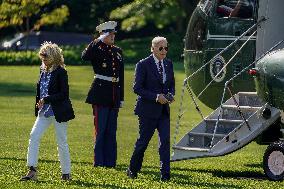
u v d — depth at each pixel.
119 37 128.88
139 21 106.75
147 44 114.19
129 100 60.62
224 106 29.14
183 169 29.95
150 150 36.56
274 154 26.73
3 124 45.19
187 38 34.25
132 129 44.84
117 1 61.47
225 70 31.97
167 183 24.25
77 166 28.81
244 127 28.42
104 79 29.08
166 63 24.95
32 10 44.12
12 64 100.69
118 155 34.59
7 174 25.42
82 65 98.88
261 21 30.91
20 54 102.38
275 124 29.20
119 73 29.28
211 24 32.47
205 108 57.16
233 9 31.94
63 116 23.62
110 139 29.19
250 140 28.38
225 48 30.25
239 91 31.72
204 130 29.55
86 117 50.00
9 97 62.31
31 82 76.62
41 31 124.19
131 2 58.88
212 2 32.53
